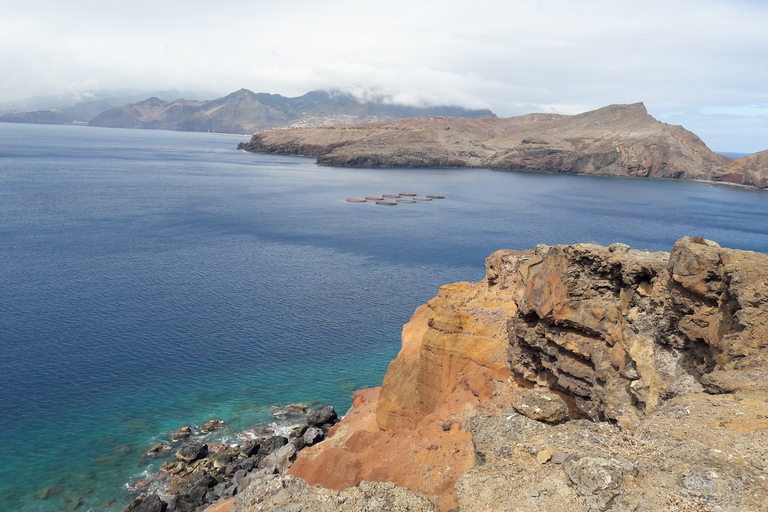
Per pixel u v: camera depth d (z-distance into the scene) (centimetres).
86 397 5647
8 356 6419
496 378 3409
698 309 2117
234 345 7112
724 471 1323
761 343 1816
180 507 4147
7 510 4075
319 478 3466
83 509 4122
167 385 5994
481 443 1716
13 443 4828
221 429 5234
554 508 1334
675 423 1617
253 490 1512
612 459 1407
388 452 3412
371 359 6900
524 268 3141
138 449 4853
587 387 2697
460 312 3909
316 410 5603
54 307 8106
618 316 2589
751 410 1579
